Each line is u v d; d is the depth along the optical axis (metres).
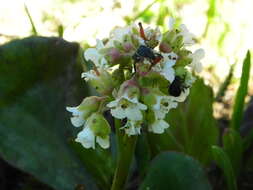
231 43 0.34
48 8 0.36
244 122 0.26
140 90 0.15
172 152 0.18
